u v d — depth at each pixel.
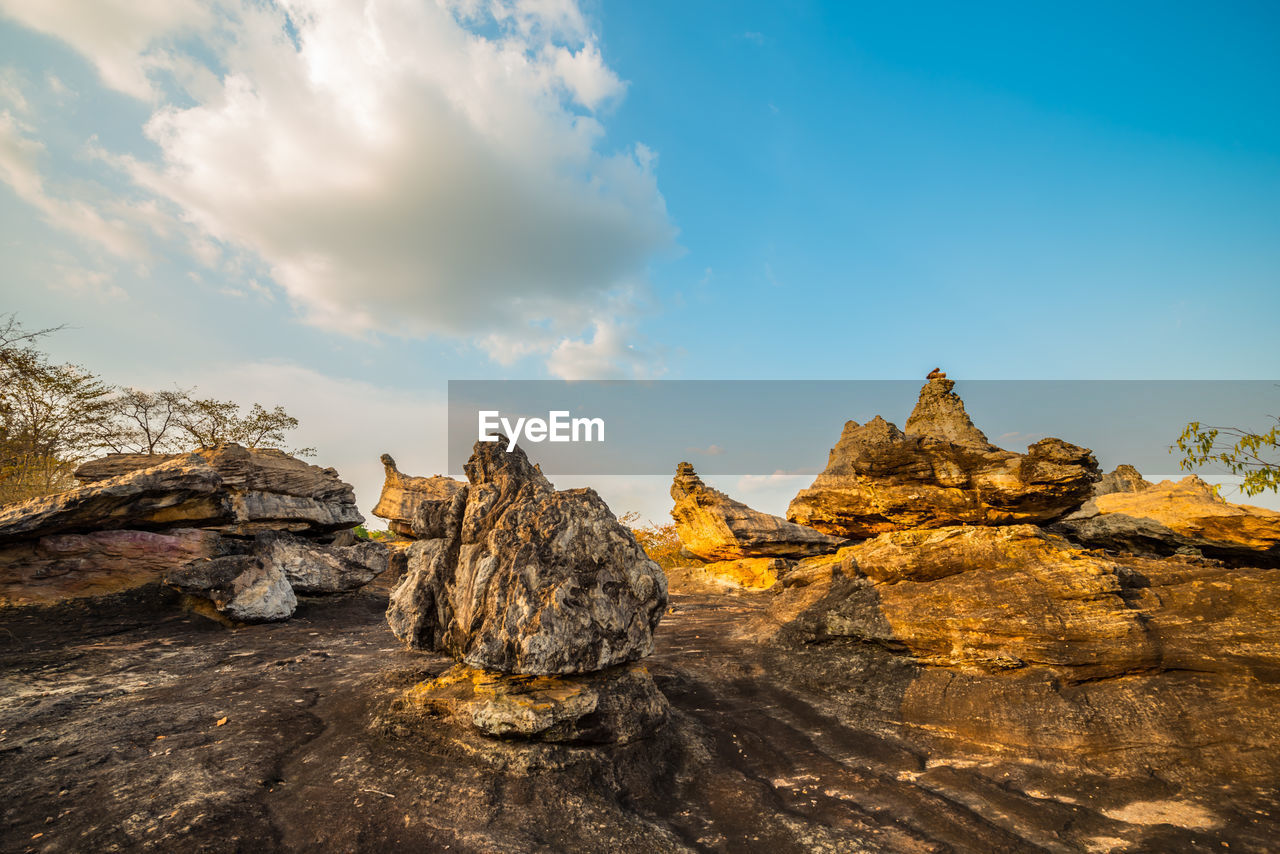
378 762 6.37
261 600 13.43
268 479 17.31
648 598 7.84
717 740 7.85
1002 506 10.54
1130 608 8.18
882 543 11.28
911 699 8.54
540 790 5.95
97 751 6.23
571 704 6.64
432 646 7.87
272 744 6.69
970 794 6.22
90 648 10.22
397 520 25.20
